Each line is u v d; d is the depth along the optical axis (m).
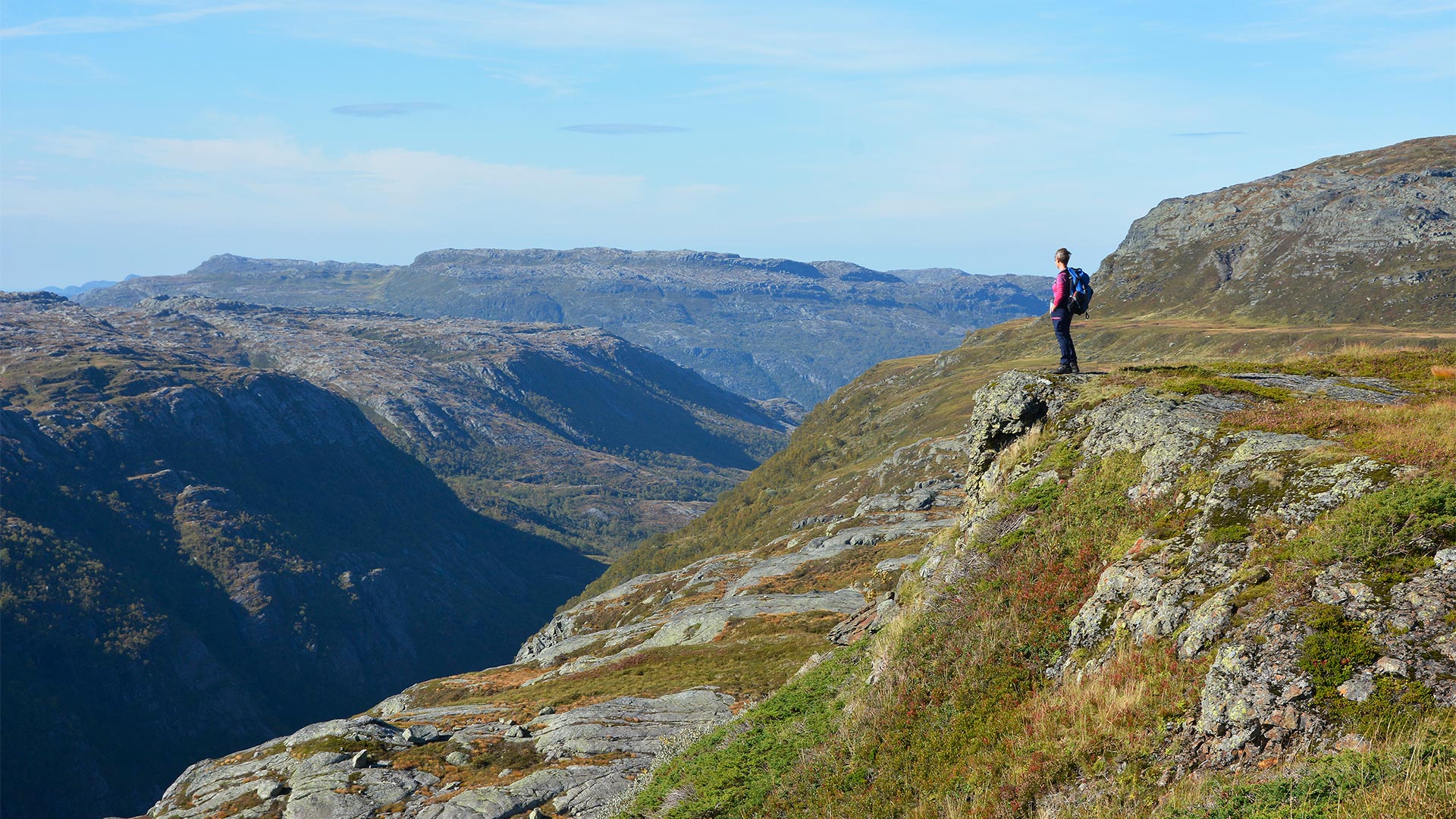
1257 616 10.75
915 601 18.56
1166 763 10.23
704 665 47.59
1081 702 11.86
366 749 33.66
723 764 18.36
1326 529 11.40
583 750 30.69
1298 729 9.50
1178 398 17.78
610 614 124.62
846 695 17.52
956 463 135.12
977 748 12.70
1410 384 19.02
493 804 27.00
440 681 83.25
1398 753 8.57
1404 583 10.20
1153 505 14.72
